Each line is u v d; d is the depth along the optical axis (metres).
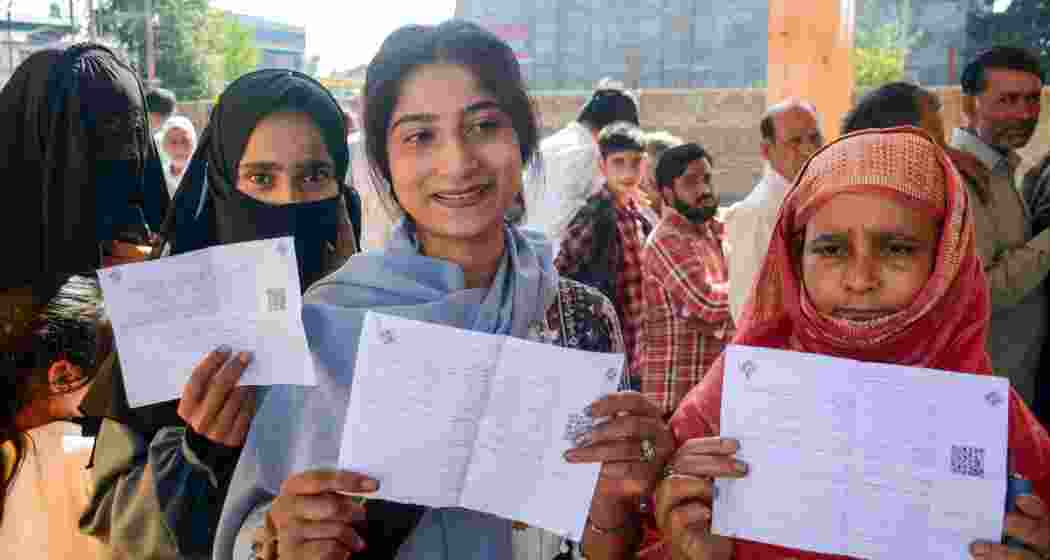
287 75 2.20
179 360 1.56
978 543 1.41
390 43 1.65
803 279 1.70
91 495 1.90
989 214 3.48
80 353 1.87
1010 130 3.65
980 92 3.71
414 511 1.56
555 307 1.75
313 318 1.60
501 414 1.46
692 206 4.21
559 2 42.19
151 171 2.87
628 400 1.51
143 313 1.56
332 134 2.23
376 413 1.44
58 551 1.96
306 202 2.18
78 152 2.63
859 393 1.46
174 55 38.78
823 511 1.46
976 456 1.43
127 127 2.75
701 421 1.72
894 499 1.45
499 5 42.72
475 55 1.61
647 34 41.97
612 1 42.03
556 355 1.46
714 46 41.62
